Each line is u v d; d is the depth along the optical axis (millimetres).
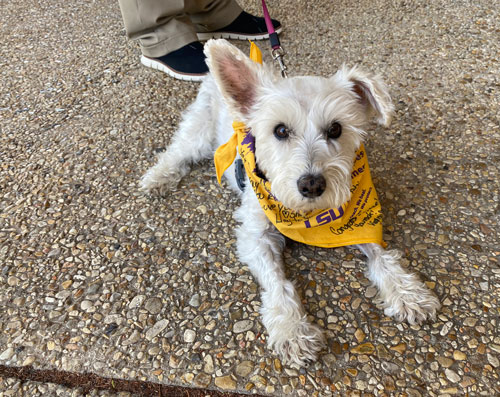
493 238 486
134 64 857
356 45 852
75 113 731
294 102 399
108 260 494
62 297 456
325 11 1000
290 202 407
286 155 405
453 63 769
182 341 411
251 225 494
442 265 462
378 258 455
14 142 673
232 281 467
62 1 1189
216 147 638
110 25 1031
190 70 784
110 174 613
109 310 441
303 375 379
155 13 753
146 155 645
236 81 445
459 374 372
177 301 448
